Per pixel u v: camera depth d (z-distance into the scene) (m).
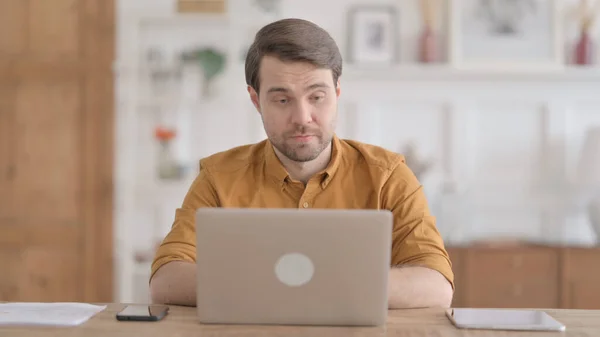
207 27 4.00
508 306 3.55
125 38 3.97
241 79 3.93
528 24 3.95
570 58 3.97
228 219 1.22
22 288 3.98
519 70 3.90
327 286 1.22
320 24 3.98
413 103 4.02
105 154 3.98
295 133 1.55
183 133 4.04
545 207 4.01
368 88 4.00
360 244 1.21
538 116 4.03
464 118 4.00
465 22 3.94
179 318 1.31
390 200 1.70
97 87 3.97
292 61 1.51
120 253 3.96
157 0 4.00
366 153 1.76
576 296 3.55
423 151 4.01
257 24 3.91
